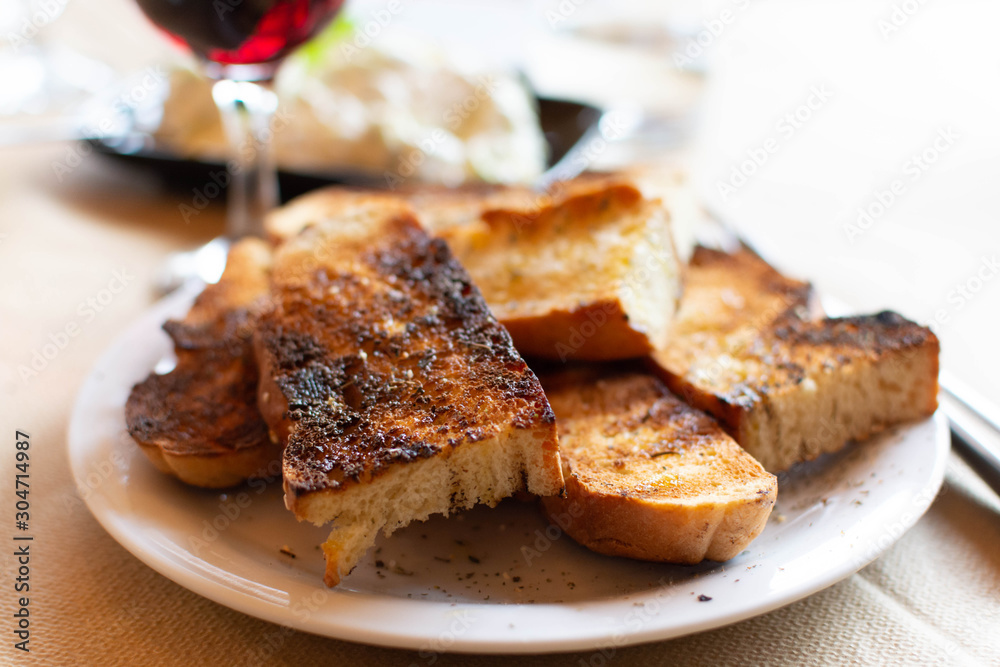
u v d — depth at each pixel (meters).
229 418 0.39
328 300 0.39
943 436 0.38
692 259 0.48
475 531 0.37
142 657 0.34
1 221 0.56
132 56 0.83
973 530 0.38
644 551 0.36
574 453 0.38
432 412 0.36
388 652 0.34
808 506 0.37
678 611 0.33
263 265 0.47
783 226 0.59
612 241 0.43
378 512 0.35
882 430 0.40
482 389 0.36
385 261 0.41
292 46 0.48
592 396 0.40
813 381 0.39
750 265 0.47
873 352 0.40
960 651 0.34
